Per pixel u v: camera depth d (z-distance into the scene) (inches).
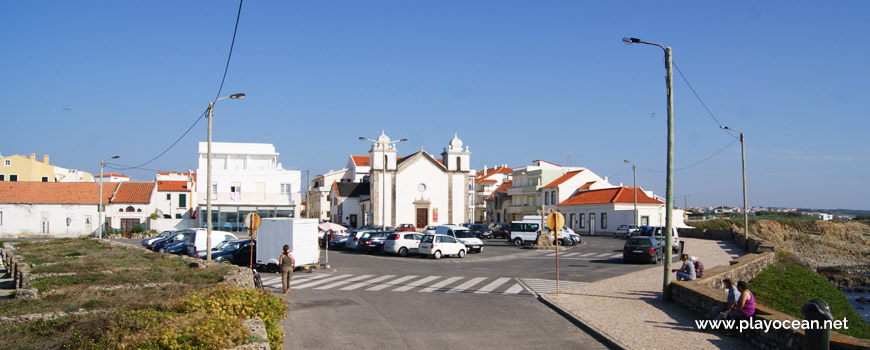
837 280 1819.6
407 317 578.9
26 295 524.1
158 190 2763.3
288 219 1031.0
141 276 658.8
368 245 1521.9
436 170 2829.7
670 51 673.0
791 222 3440.0
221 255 1121.4
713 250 1547.7
